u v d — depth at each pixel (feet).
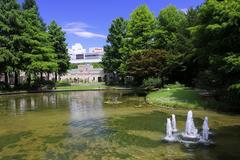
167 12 152.35
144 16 149.48
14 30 135.33
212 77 67.41
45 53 147.74
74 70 257.75
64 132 46.60
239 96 63.98
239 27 57.06
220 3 60.29
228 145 37.40
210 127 48.14
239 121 53.11
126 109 72.23
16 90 137.18
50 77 239.50
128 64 116.06
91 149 36.52
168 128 42.55
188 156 33.09
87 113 67.05
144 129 47.85
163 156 33.19
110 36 190.80
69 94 126.82
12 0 138.82
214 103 68.03
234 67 55.57
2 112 70.69
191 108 68.80
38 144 39.37
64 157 33.50
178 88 108.99
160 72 114.62
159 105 76.38
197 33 67.82
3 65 130.21
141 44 150.30
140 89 140.97
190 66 115.75
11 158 33.53
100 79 249.96
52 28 185.06
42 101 96.63
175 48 117.39
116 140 40.86
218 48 63.52
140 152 34.88
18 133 46.47
